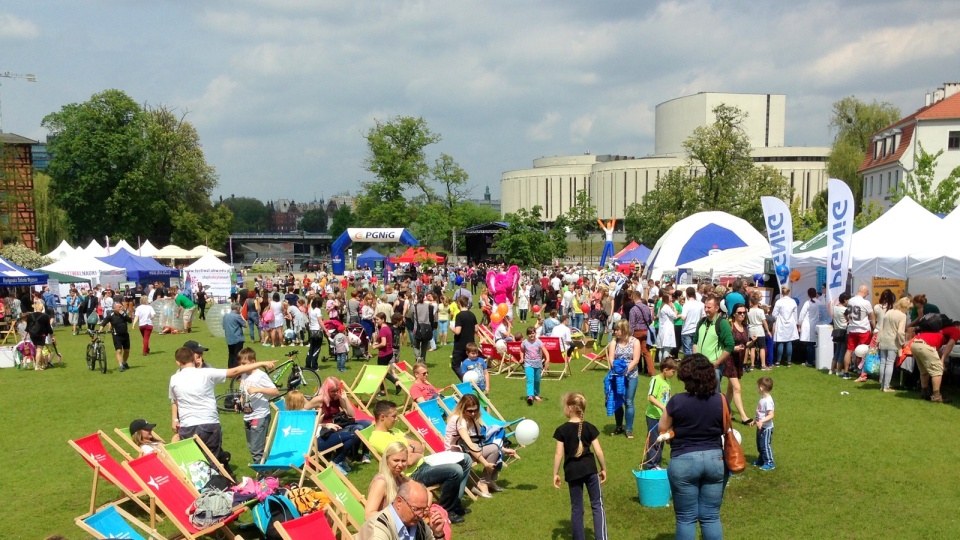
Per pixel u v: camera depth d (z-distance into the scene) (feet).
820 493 24.38
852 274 48.85
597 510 19.49
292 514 19.99
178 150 211.00
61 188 184.75
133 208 189.78
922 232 47.75
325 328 52.24
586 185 481.46
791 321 50.19
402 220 206.90
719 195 147.54
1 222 153.58
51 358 61.21
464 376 36.94
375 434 25.16
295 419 26.25
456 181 217.36
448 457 22.80
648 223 206.18
